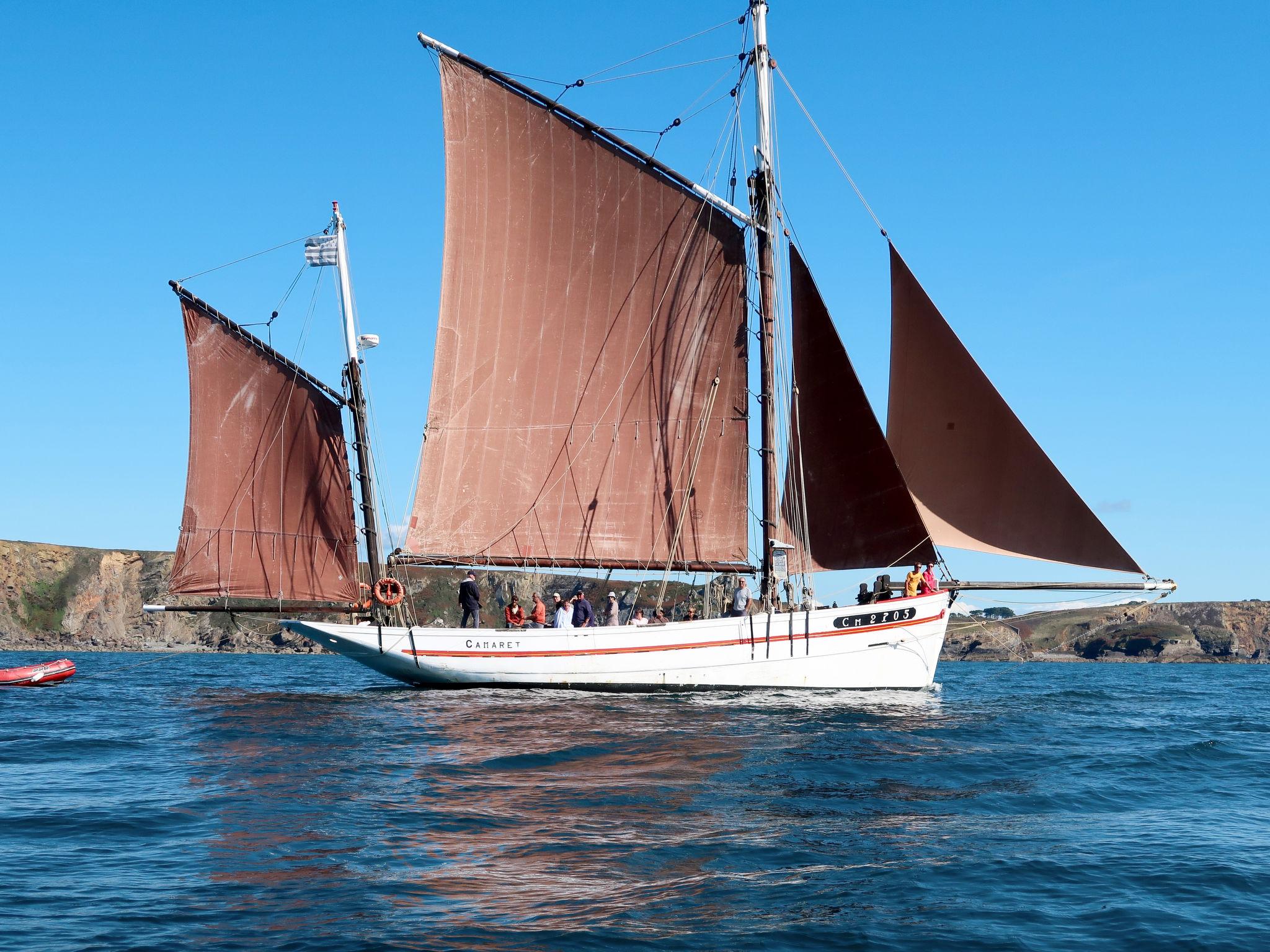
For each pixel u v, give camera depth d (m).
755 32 33.00
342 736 22.31
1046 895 11.28
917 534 31.09
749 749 20.31
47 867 11.95
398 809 14.83
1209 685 60.50
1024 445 31.11
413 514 33.25
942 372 32.03
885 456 31.20
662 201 33.41
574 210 33.69
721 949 9.57
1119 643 187.12
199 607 33.56
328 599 33.81
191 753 20.44
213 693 35.84
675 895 11.03
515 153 33.56
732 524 33.75
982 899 11.09
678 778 17.28
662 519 33.66
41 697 34.97
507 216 33.72
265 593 33.56
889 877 11.78
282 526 33.72
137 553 159.38
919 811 15.20
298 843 12.96
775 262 32.69
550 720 24.72
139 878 11.51
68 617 150.38
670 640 30.75
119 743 22.27
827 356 31.83
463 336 33.62
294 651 143.25
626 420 33.78
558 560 33.38
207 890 11.02
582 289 33.78
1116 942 9.91
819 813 14.89
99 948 9.30
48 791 16.50
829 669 31.05
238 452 33.53
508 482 33.53
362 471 33.81
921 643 31.38
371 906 10.52
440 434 33.47
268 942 9.50
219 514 33.56
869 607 31.11
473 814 14.52
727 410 33.72
